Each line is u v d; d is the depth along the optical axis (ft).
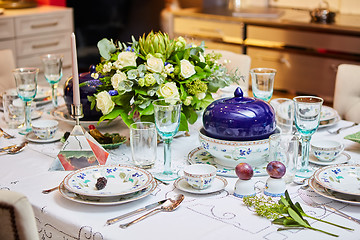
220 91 6.61
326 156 4.64
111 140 5.14
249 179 4.02
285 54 11.91
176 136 5.46
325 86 11.51
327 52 11.26
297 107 4.34
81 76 5.70
